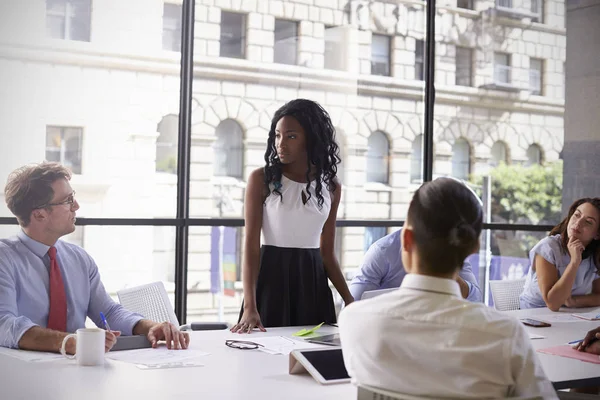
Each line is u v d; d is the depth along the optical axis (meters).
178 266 4.22
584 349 2.09
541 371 1.28
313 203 2.52
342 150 8.31
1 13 4.66
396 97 7.97
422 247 1.32
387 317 1.30
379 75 8.05
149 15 5.67
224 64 8.96
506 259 7.04
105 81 5.43
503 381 1.24
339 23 8.20
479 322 1.25
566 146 6.03
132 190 5.81
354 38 8.10
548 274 3.22
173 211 6.02
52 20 4.98
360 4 8.05
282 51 8.76
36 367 1.71
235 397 1.47
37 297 2.24
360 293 3.14
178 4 5.81
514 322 1.27
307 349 1.71
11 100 4.72
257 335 2.23
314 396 1.49
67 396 1.44
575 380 1.74
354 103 8.20
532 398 1.22
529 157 7.05
